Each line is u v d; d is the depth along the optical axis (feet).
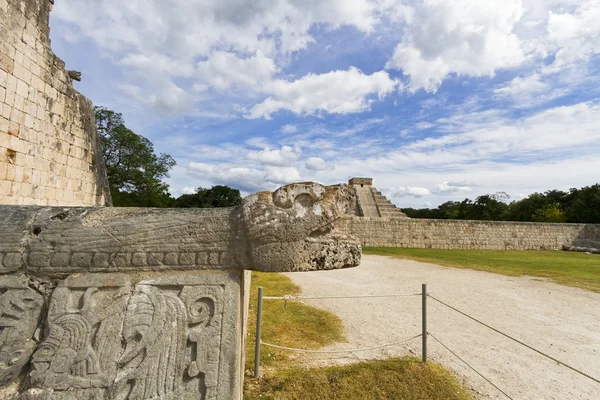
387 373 12.01
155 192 75.05
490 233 64.34
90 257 6.17
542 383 11.87
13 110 18.22
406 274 32.86
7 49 17.72
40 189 20.38
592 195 92.89
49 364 5.60
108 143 64.90
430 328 17.29
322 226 6.34
